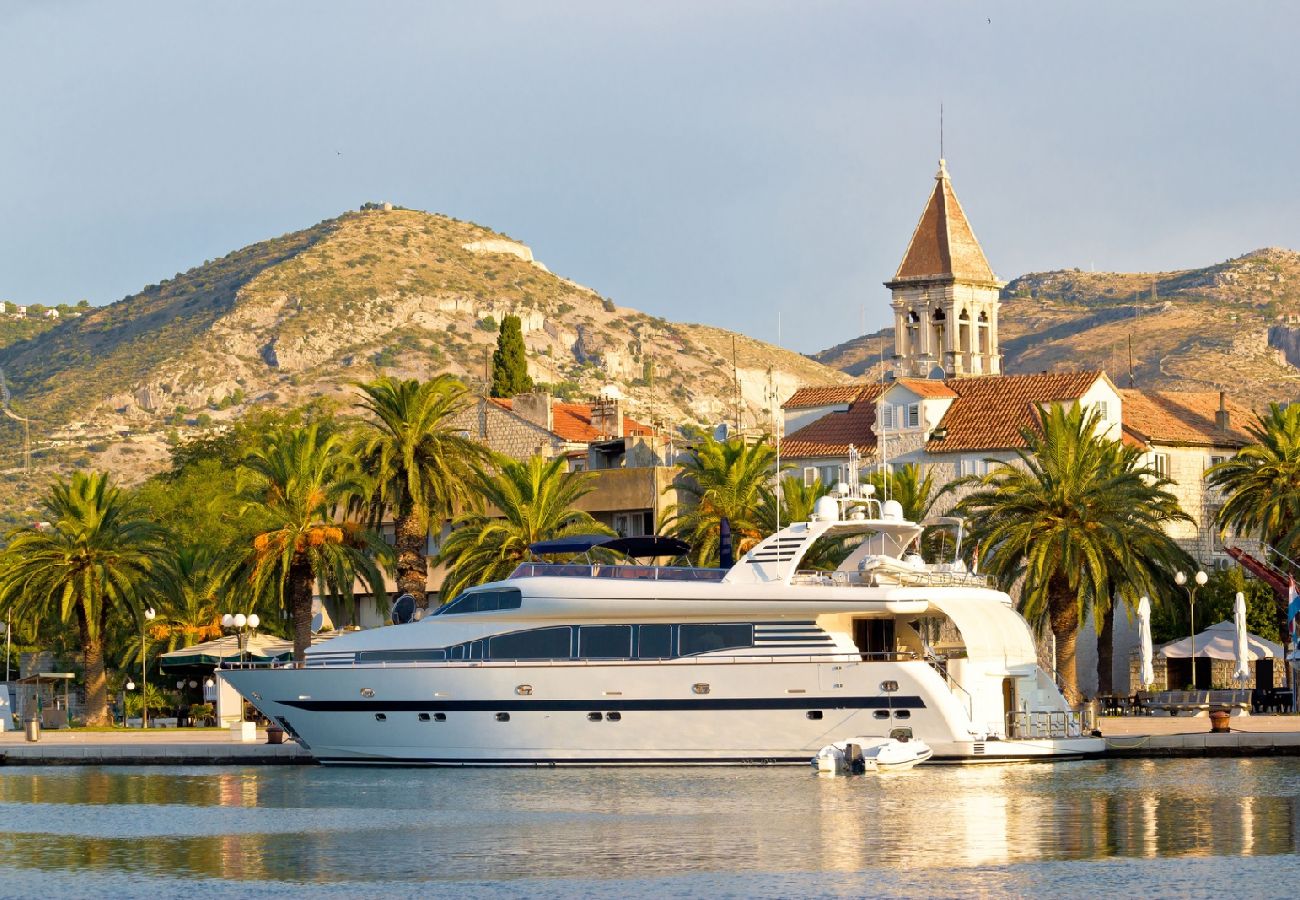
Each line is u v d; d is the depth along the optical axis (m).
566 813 64.12
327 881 52.75
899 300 184.00
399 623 84.25
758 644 72.94
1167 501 97.56
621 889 50.44
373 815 65.38
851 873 52.00
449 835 60.12
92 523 113.00
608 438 156.25
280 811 67.25
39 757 89.50
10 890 52.38
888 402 135.88
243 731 93.12
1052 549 92.06
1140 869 51.84
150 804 70.75
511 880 52.12
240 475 142.62
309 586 104.25
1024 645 75.94
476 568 102.94
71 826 64.88
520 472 104.19
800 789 68.38
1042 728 76.50
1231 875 50.84
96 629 116.00
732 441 111.69
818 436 141.88
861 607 71.94
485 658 75.69
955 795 66.69
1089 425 94.44
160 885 52.75
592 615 74.19
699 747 73.50
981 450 130.75
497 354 182.12
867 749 71.94
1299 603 98.06
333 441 105.75
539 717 74.75
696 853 55.53
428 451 104.75
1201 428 142.75
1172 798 65.38
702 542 106.25
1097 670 123.56
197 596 132.12
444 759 76.44
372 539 104.88
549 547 80.81
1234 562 137.38
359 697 77.31
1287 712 102.94
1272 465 111.19
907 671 71.75
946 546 100.56
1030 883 50.25
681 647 73.62
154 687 131.75
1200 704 97.38
